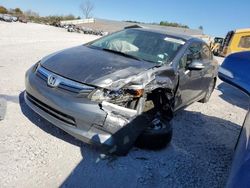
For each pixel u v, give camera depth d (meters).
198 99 5.99
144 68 3.67
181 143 4.16
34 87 3.49
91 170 3.08
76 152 3.36
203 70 5.38
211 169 3.58
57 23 48.50
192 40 5.18
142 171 3.24
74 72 3.37
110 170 3.15
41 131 3.68
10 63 7.25
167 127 3.72
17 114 4.02
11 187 2.62
